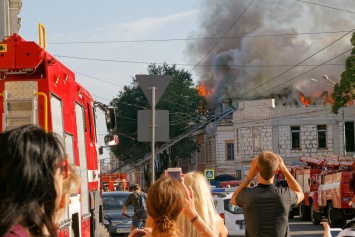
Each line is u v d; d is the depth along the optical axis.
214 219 7.47
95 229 16.88
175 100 100.31
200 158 107.00
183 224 7.13
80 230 13.65
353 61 59.09
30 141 3.57
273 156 9.16
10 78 11.46
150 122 18.72
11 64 11.39
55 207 3.63
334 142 88.81
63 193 3.80
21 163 3.53
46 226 3.55
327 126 88.94
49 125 11.22
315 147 88.81
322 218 42.97
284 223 9.13
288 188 9.23
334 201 39.03
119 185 56.75
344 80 59.25
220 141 99.31
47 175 3.57
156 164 99.12
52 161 3.60
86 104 16.70
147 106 98.19
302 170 47.03
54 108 11.72
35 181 3.53
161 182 5.93
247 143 91.50
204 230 6.58
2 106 11.16
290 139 89.25
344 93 60.69
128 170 96.88
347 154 88.81
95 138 18.31
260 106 90.44
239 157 92.06
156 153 89.81
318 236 33.72
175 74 102.00
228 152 99.25
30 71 11.48
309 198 44.91
